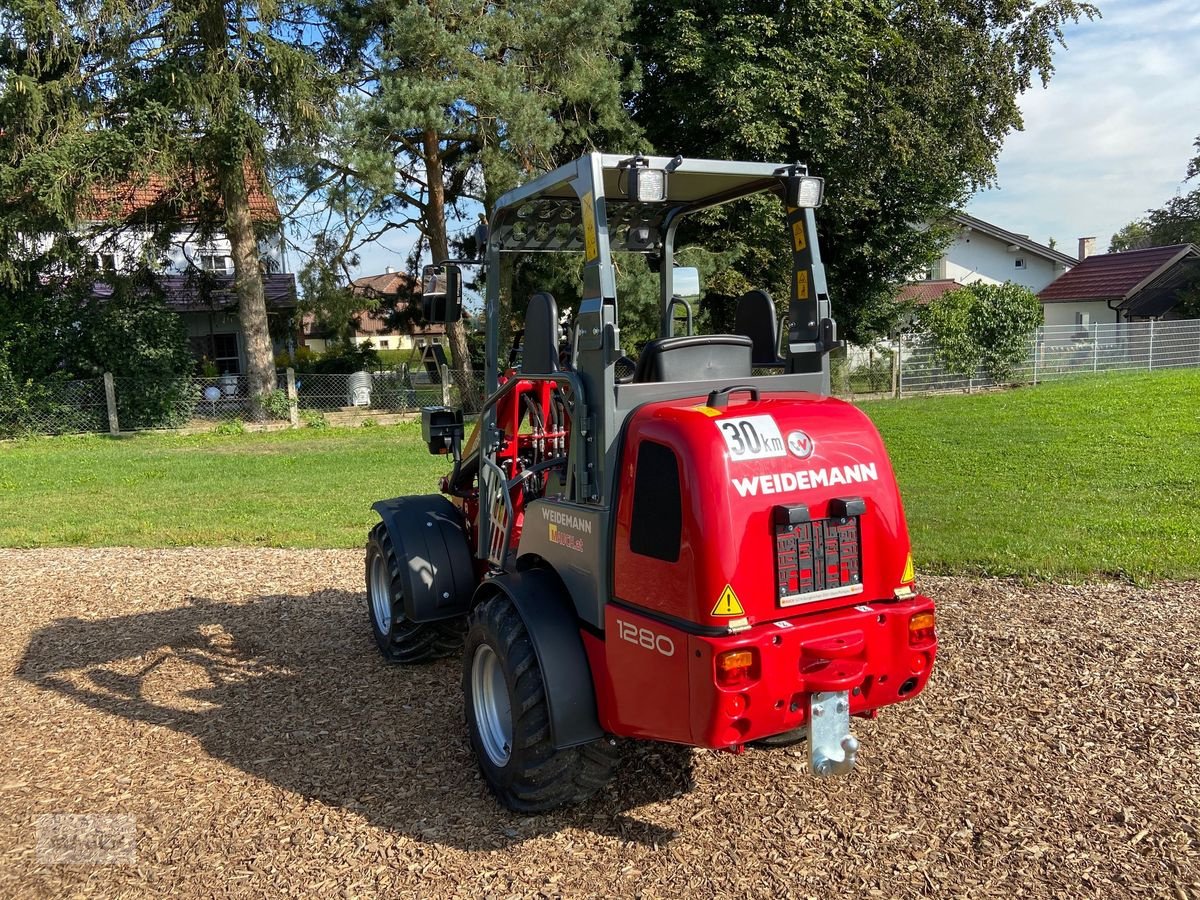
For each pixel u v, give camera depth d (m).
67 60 16.47
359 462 14.03
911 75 21.98
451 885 3.25
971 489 9.80
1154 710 4.50
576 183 3.56
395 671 5.41
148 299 19.31
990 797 3.75
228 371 25.77
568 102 18.64
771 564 3.08
